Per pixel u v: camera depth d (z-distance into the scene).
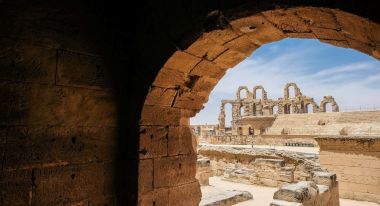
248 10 2.81
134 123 3.70
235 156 17.89
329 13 2.49
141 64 3.71
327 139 12.81
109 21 3.75
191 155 4.57
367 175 11.78
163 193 3.94
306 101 50.19
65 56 3.25
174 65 3.55
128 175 3.69
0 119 2.70
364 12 2.23
